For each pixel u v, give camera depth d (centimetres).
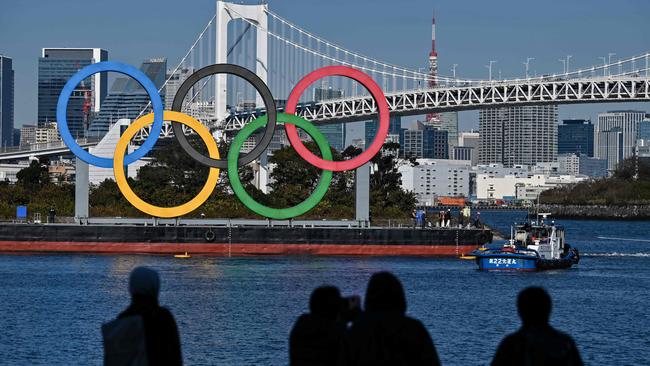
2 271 12362
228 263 13975
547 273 13812
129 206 19912
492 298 10600
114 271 12481
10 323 8406
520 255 13838
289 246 15638
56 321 8531
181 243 15400
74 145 15550
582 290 11744
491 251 14262
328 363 3378
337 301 3428
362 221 16138
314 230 15712
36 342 7538
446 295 10800
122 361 3172
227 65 15750
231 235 15500
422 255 16062
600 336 8375
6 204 19838
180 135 15762
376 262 14625
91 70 15588
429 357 3044
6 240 15175
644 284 12544
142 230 15338
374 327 3061
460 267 14212
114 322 3200
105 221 15662
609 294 11362
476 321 8944
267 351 7231
